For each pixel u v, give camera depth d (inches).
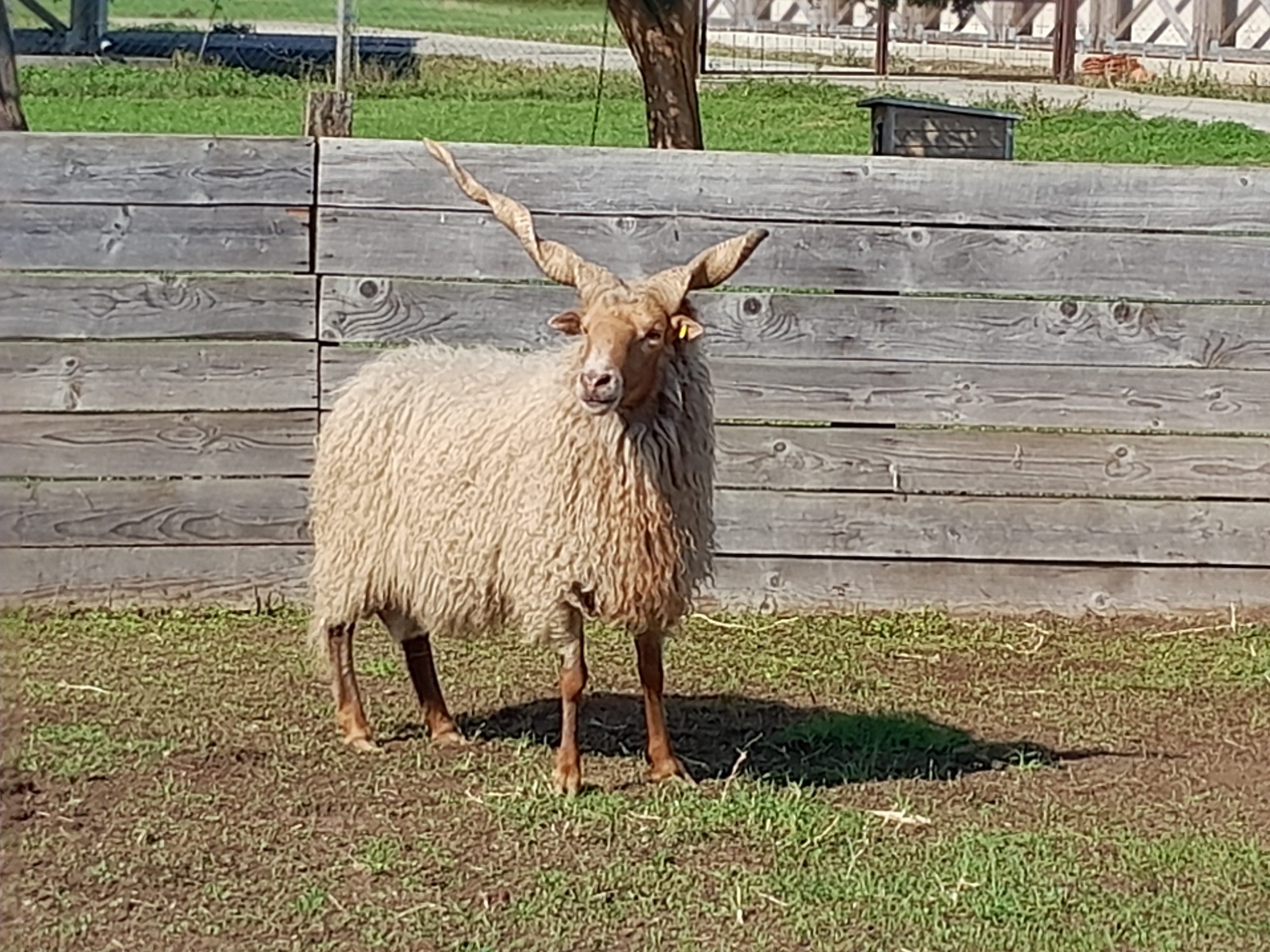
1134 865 137.7
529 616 147.6
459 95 509.7
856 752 161.6
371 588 155.4
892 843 141.0
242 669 181.0
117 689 173.8
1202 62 666.2
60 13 569.0
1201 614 207.0
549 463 144.8
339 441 154.9
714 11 794.2
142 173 198.1
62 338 198.8
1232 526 206.4
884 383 204.2
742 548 204.5
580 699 149.3
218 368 200.8
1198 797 152.4
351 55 520.1
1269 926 129.0
